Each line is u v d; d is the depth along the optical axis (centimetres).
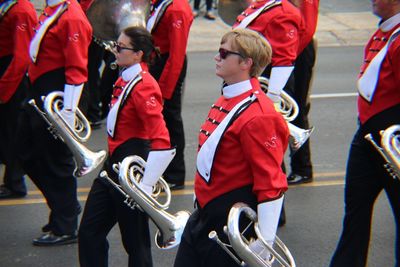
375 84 1336
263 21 1688
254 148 1048
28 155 1641
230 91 1096
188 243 1142
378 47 1343
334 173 2198
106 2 1867
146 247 1374
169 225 1271
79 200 1970
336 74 3528
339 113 2850
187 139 2502
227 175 1084
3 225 1802
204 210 1112
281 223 1809
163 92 1964
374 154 1370
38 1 2725
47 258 1631
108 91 2553
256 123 1048
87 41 1589
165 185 1351
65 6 1574
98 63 2522
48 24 1577
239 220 1094
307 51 2005
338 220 1856
